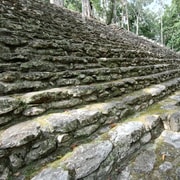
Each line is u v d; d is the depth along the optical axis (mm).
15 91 1830
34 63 2219
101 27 7332
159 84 4109
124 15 28688
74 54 3117
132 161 1992
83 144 1852
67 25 4578
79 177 1541
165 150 2150
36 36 2861
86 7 11016
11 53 2145
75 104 2199
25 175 1426
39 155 1550
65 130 1752
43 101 1895
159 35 32375
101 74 2967
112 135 2043
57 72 2369
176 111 2852
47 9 5328
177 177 1749
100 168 1704
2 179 1326
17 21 3049
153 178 1744
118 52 4320
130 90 3232
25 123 1661
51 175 1448
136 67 3938
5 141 1389
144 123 2395
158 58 6535
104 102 2525
